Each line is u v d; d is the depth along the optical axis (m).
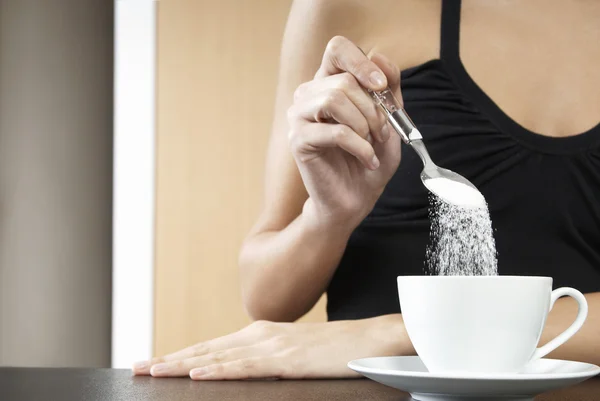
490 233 0.99
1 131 2.95
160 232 2.64
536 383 0.50
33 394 0.57
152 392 0.59
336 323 0.80
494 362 0.57
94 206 3.12
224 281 2.59
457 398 0.53
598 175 1.09
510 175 1.09
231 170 2.61
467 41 1.14
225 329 2.58
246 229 2.59
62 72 3.08
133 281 2.65
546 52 1.13
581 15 1.14
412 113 1.14
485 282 0.56
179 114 2.64
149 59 2.67
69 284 3.04
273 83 2.59
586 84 1.12
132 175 2.66
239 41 2.62
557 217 1.08
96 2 3.16
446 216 1.02
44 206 3.01
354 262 1.11
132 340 2.64
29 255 2.97
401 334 0.77
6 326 2.90
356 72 0.80
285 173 1.15
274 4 2.60
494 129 1.10
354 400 0.55
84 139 3.12
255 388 0.63
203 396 0.56
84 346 3.07
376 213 1.11
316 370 0.71
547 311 0.60
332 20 1.15
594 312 0.84
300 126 0.86
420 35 1.15
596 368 0.56
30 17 3.02
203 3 2.65
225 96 2.62
